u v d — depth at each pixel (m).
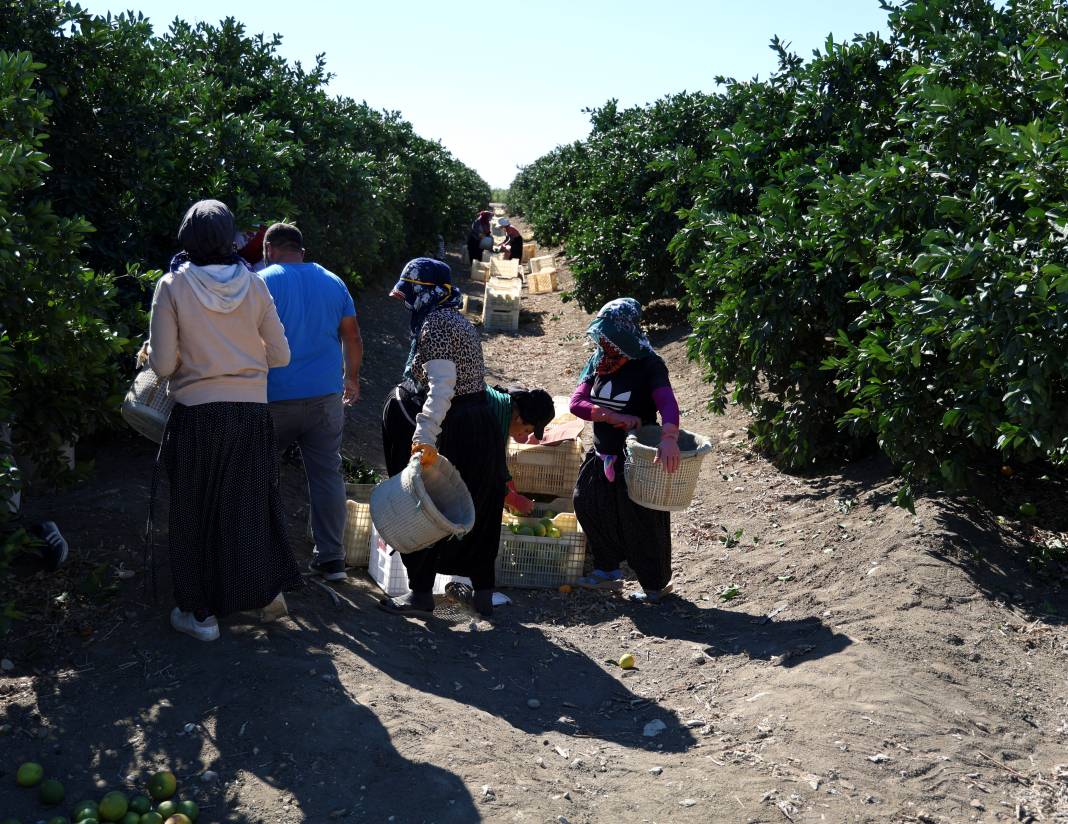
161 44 8.27
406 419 4.80
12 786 3.26
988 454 6.67
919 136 6.58
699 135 14.12
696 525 6.89
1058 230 4.66
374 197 14.90
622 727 4.10
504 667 4.59
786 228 7.11
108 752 3.46
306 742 3.51
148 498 5.59
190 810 3.11
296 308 4.82
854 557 5.59
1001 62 5.94
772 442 7.82
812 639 4.68
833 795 3.44
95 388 4.96
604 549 5.59
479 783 3.38
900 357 5.57
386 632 4.72
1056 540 5.59
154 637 4.17
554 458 6.66
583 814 3.32
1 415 4.05
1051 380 5.02
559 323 17.05
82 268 4.62
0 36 6.45
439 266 4.75
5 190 4.08
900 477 6.68
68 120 6.86
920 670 4.25
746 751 3.78
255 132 8.44
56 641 4.14
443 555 5.05
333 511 5.13
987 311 4.66
